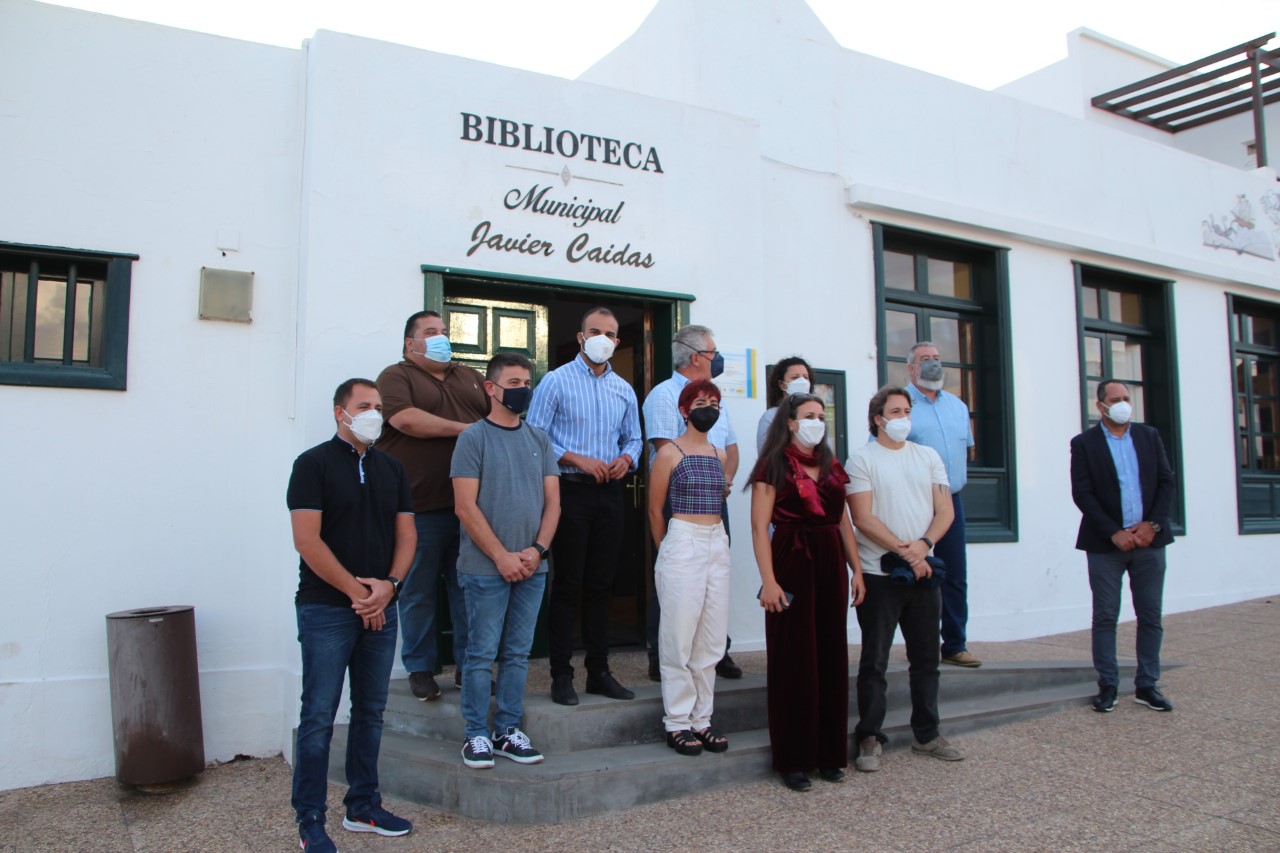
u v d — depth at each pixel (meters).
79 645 4.55
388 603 3.62
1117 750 4.74
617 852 3.51
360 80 5.01
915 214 7.43
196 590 4.80
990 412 7.96
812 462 4.37
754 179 6.32
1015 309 8.07
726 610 4.32
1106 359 9.09
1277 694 5.78
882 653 4.50
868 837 3.66
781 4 7.04
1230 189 10.17
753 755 4.30
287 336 5.08
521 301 5.62
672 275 5.94
